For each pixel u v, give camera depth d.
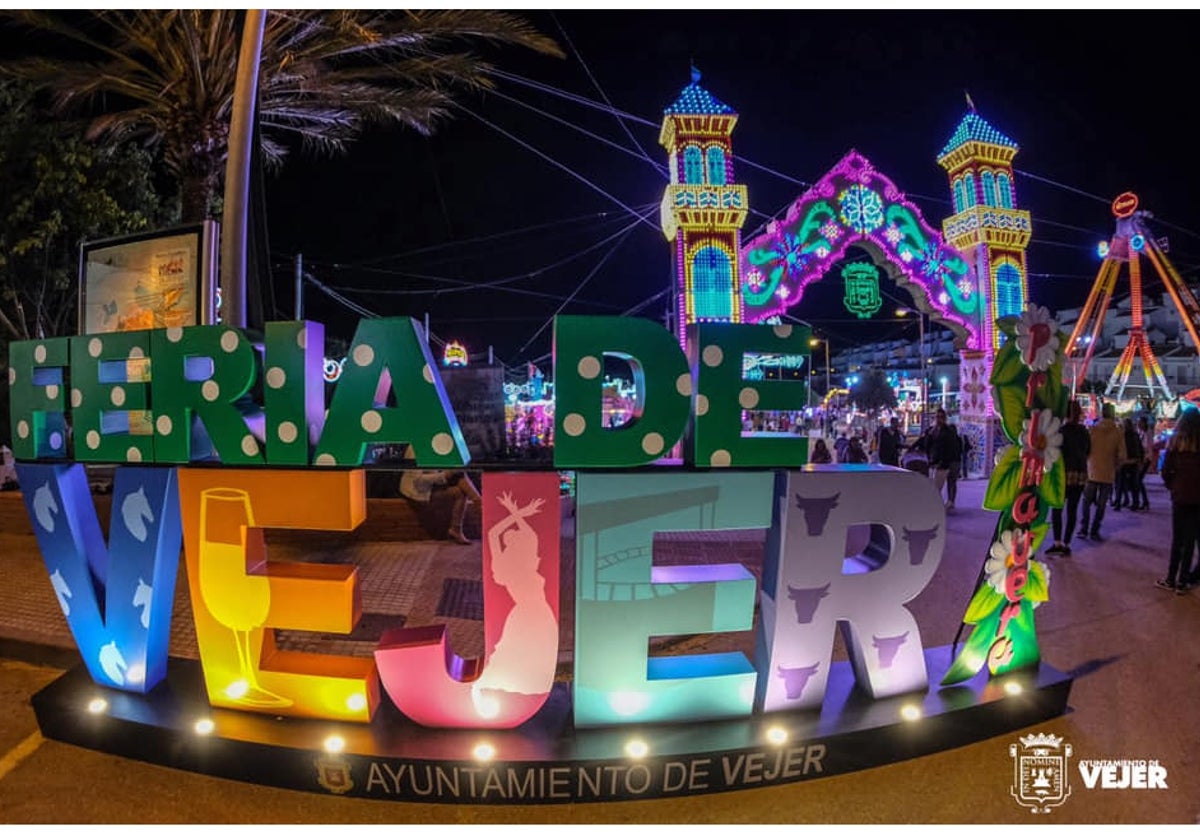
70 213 11.76
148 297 5.09
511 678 3.38
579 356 3.27
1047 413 3.87
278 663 3.59
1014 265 16.64
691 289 13.81
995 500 3.77
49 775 3.39
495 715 3.41
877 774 3.40
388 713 3.61
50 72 8.33
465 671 3.57
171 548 3.79
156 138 11.19
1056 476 3.93
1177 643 5.01
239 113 6.00
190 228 4.99
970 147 16.50
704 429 3.35
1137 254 21.80
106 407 3.64
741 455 3.38
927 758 3.53
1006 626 3.94
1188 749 3.60
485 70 9.30
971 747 3.62
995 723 3.69
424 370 3.33
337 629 3.44
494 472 3.37
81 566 3.81
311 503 3.39
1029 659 4.05
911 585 3.63
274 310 7.47
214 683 3.58
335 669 3.54
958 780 3.35
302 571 3.53
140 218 12.55
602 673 3.38
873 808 3.15
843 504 3.47
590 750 3.24
